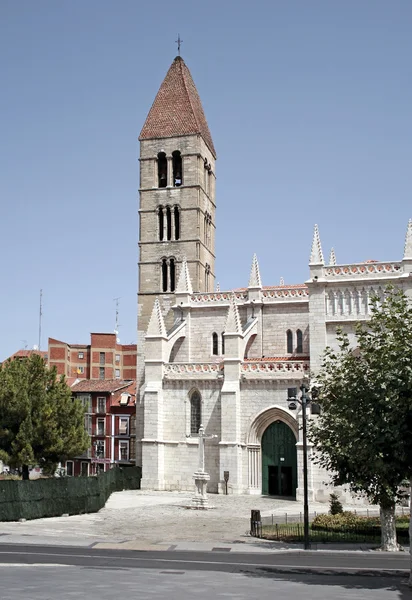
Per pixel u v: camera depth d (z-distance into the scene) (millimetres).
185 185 94875
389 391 30969
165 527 50844
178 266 93688
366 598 25141
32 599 23359
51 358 151000
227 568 33344
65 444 70125
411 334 32781
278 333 81562
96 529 49469
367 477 39875
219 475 73625
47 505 55344
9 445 69438
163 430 77625
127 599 23672
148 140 97375
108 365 156125
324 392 42812
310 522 52375
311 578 30688
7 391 67938
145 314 93562
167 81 100938
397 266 70812
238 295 84938
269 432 73438
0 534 44781
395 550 41406
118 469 75875
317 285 72188
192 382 77250
